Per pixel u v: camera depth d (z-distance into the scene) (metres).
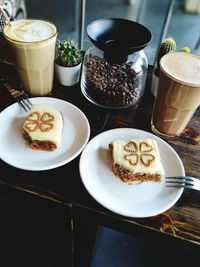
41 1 1.79
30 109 0.43
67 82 0.49
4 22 0.57
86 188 0.34
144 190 0.35
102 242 0.65
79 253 0.48
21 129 0.41
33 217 0.63
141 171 0.35
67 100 0.47
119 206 0.33
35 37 0.41
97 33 0.43
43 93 0.48
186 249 0.34
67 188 0.35
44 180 0.36
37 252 0.61
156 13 1.78
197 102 0.37
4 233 0.63
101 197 0.33
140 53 0.46
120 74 0.45
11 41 0.39
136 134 0.41
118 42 0.45
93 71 0.45
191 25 1.69
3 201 0.65
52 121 0.39
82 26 0.92
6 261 0.61
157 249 0.65
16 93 0.46
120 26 0.45
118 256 0.63
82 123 0.42
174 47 0.45
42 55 0.41
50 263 0.61
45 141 0.38
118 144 0.37
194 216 0.34
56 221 0.55
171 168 0.37
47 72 0.45
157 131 0.43
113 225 0.35
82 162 0.36
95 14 1.71
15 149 0.38
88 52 0.47
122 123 0.44
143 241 0.66
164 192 0.35
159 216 0.34
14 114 0.42
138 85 0.46
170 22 1.70
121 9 1.79
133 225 0.33
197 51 1.45
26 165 0.36
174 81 0.35
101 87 0.44
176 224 0.33
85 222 0.38
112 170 0.37
